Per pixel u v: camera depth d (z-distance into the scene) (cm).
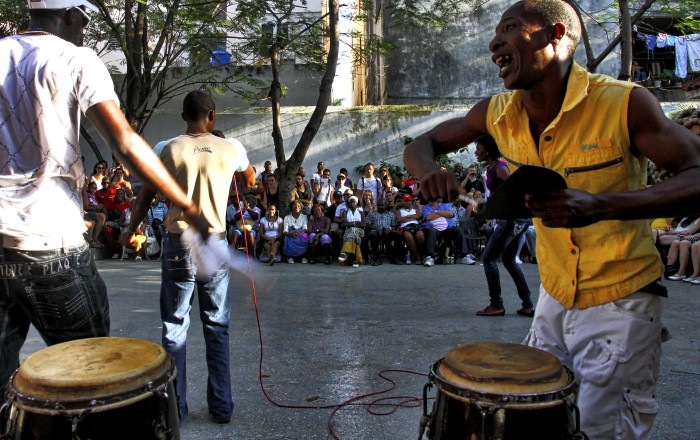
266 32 1338
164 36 1336
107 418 175
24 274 224
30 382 177
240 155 365
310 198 1288
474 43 1677
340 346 515
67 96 224
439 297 739
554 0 207
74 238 233
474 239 1064
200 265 231
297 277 900
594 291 214
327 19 1526
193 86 1672
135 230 355
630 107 199
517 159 228
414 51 1677
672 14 1238
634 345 208
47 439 173
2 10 1240
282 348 509
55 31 239
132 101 1381
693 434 339
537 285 826
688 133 193
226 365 361
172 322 349
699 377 430
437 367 201
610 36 1630
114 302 710
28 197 223
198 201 338
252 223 1108
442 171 231
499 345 211
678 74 1627
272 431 349
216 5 1345
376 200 1316
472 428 179
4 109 222
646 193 181
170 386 193
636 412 210
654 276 211
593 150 206
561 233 218
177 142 343
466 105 1595
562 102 211
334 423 358
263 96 1577
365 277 906
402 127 1584
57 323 233
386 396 400
